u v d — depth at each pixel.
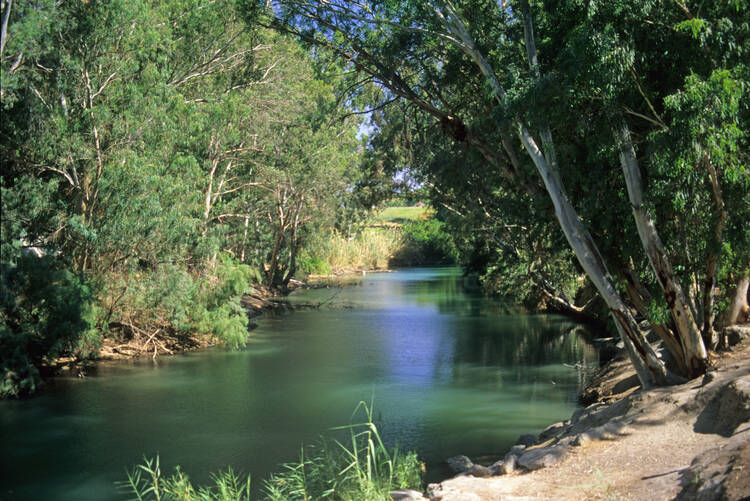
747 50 9.80
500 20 14.34
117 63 21.09
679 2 10.23
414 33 14.66
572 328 28.86
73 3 19.88
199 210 26.08
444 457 12.51
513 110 11.29
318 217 43.94
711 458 7.06
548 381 19.03
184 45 27.08
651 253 11.22
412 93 15.16
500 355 23.17
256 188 38.34
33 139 18.95
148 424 15.16
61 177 21.19
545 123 11.42
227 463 12.49
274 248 43.12
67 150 19.77
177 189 22.92
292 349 24.84
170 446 13.58
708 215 11.05
